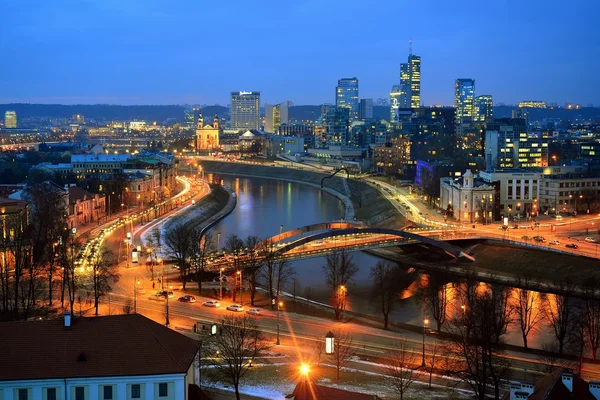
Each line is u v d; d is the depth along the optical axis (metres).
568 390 109.12
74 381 121.06
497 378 162.12
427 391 157.50
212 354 172.88
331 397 114.50
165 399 123.81
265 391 150.00
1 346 123.75
